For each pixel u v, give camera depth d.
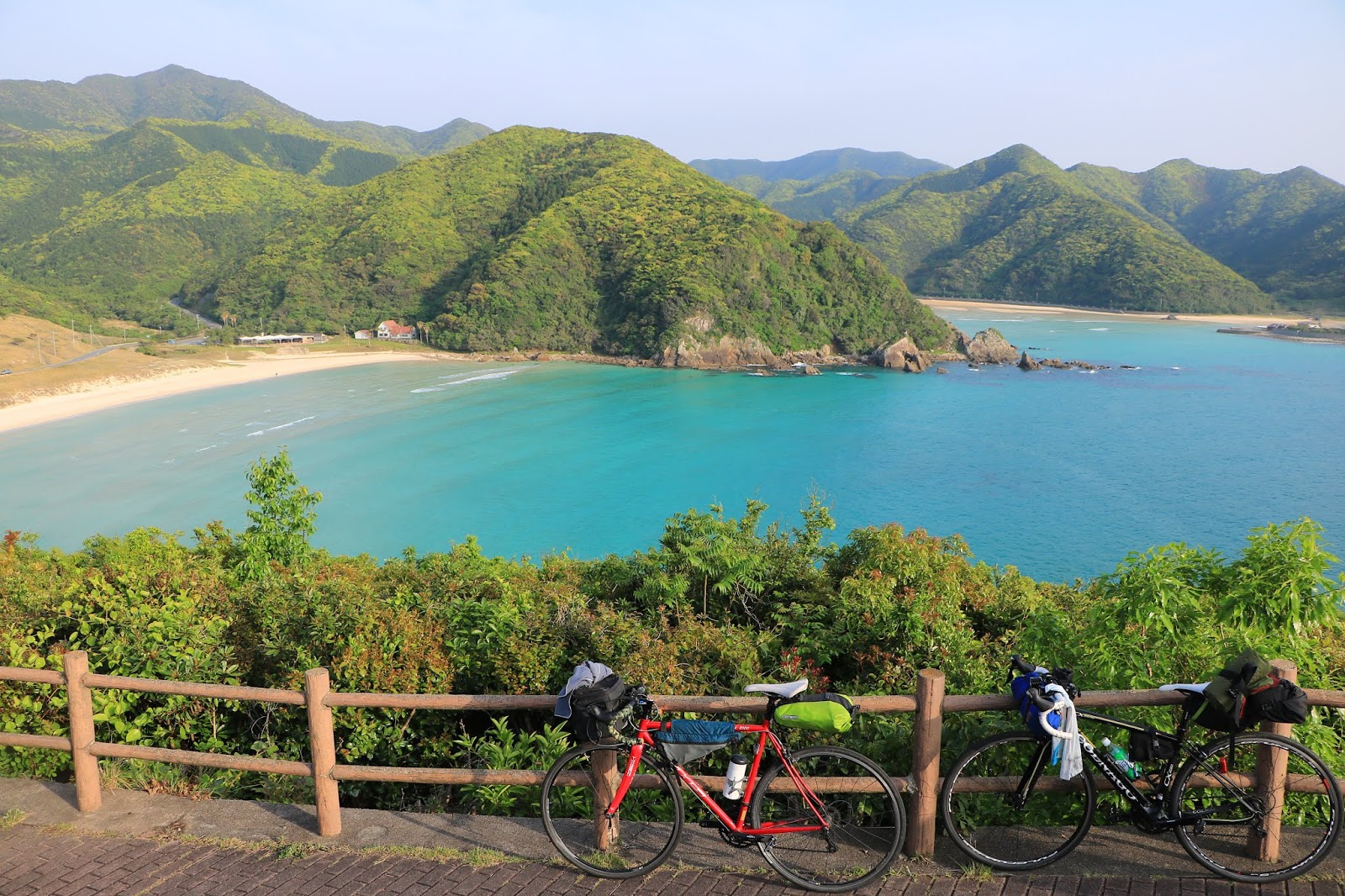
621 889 4.57
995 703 4.51
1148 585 5.68
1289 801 5.19
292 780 6.80
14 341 140.88
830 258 169.12
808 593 11.63
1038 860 4.61
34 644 7.39
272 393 116.50
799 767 5.06
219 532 19.30
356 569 14.88
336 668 7.21
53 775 6.70
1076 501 66.06
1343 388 124.31
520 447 83.75
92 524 58.28
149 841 5.24
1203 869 4.52
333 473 72.88
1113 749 4.43
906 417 101.44
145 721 6.79
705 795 4.59
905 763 5.38
